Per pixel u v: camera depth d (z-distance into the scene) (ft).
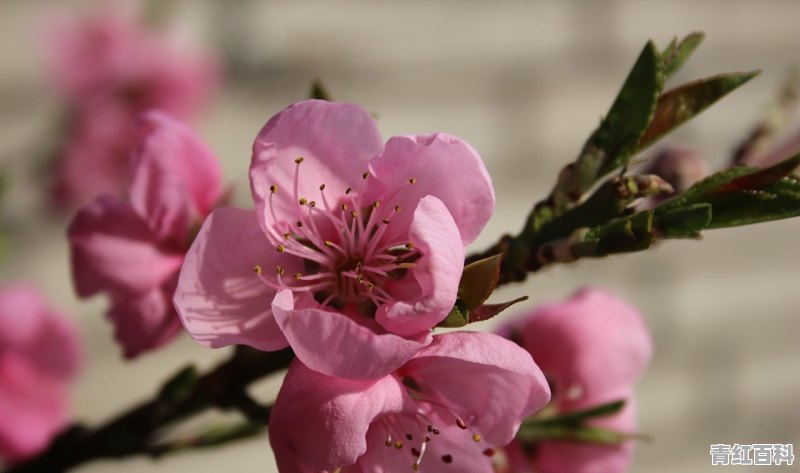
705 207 0.81
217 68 1.47
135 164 0.88
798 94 0.95
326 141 0.83
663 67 0.84
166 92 1.35
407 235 0.83
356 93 2.05
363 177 0.83
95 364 1.76
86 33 1.33
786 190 0.81
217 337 0.81
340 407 0.78
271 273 0.83
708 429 2.60
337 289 0.85
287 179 0.83
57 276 1.72
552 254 0.82
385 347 0.77
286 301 0.79
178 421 0.90
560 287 2.25
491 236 2.16
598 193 0.83
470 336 0.79
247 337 0.82
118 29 1.34
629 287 2.44
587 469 0.98
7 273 1.65
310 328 0.77
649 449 2.48
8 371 1.07
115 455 0.92
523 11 2.27
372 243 0.84
